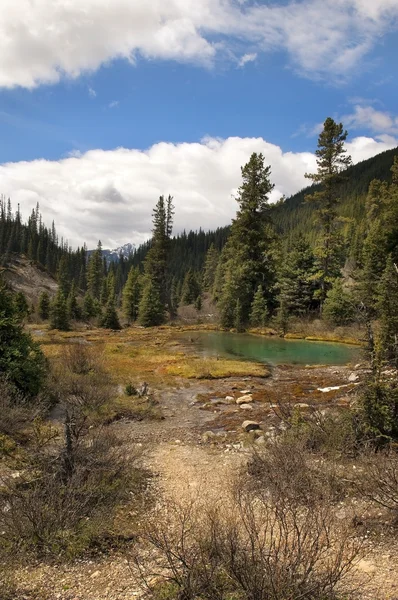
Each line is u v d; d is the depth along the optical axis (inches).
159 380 762.8
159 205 2471.7
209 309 2630.4
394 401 339.3
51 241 5418.3
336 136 1701.5
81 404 514.9
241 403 604.4
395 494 243.1
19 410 394.9
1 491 255.0
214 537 170.7
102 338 1524.4
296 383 754.2
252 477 307.7
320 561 184.4
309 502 244.2
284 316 1635.1
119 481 282.0
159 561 200.4
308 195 1802.4
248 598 146.3
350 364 885.2
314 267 1808.6
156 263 2474.2
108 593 177.9
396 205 1566.2
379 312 395.9
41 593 179.3
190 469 344.8
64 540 214.7
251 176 1907.0
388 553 201.8
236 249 1962.4
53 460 274.4
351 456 331.0
